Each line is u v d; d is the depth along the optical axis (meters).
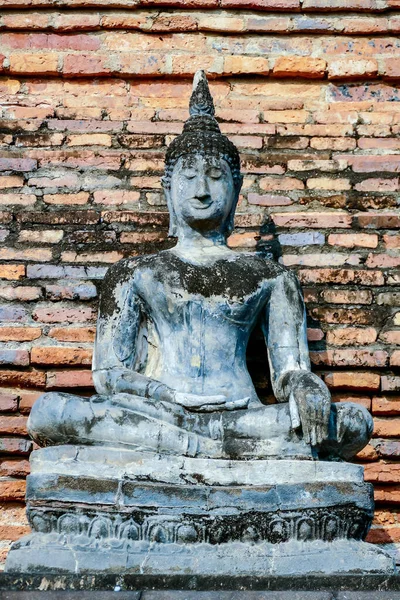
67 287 10.72
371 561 8.17
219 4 11.88
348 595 7.48
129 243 10.92
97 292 10.72
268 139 11.48
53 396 8.70
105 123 11.53
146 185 11.27
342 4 11.91
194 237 9.84
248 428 8.58
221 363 9.29
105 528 8.24
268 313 9.62
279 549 8.24
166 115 11.59
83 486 8.28
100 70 11.72
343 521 8.31
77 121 11.53
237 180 10.03
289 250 10.92
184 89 11.75
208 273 9.52
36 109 11.57
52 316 10.62
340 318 10.61
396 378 10.42
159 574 7.89
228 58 11.79
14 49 11.77
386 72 11.79
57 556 8.10
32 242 10.91
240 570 8.13
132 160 11.36
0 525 10.01
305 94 11.77
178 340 9.35
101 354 9.43
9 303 10.66
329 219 11.03
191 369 9.23
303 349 9.55
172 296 9.41
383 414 10.37
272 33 11.88
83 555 8.12
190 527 8.26
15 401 10.31
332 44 11.88
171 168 9.98
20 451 10.16
